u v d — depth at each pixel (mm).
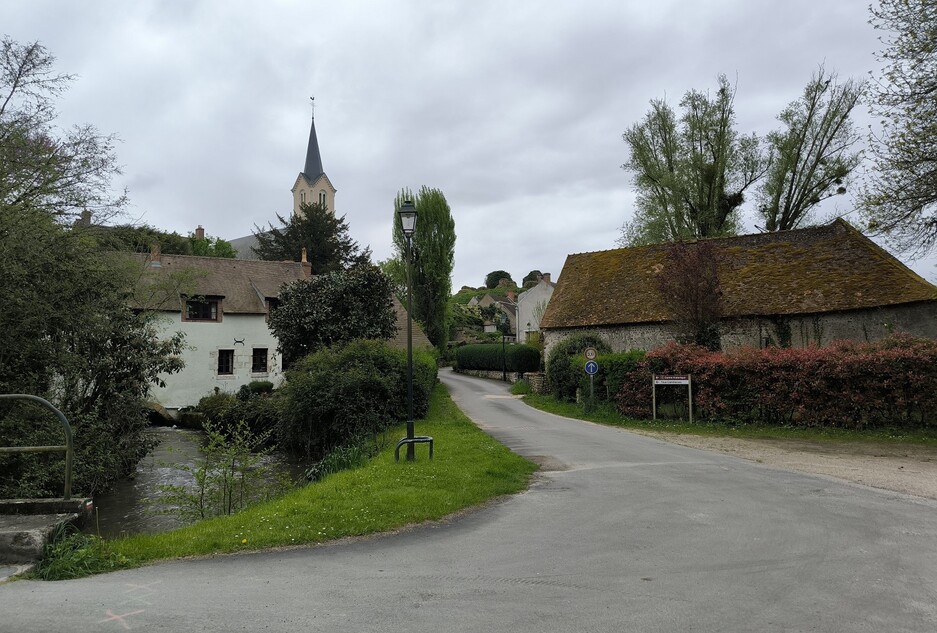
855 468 11031
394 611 4387
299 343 24703
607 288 27609
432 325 44562
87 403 13414
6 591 4871
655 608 4457
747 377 17250
